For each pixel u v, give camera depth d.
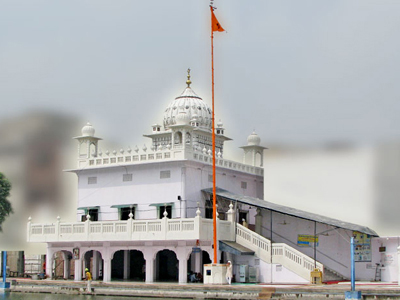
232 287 35.31
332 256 43.91
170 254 47.00
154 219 44.44
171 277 46.66
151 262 42.81
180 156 44.66
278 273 40.62
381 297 31.00
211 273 37.97
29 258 50.38
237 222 47.84
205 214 46.44
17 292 43.38
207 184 46.88
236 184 50.03
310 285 37.03
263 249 41.47
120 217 47.09
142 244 43.31
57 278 48.12
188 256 41.81
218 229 42.03
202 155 46.47
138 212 46.31
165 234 41.31
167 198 45.12
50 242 47.31
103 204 48.16
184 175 44.66
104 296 39.06
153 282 42.69
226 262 42.69
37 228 47.28
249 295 34.28
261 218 47.41
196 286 36.44
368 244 42.53
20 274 49.69
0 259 49.88
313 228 45.12
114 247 44.38
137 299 37.03
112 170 48.06
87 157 49.16
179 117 45.00
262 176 53.41
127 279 46.38
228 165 49.16
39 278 47.03
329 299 31.91
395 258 41.16
